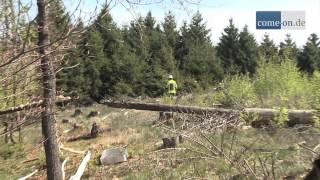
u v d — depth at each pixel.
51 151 11.34
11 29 3.60
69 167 14.31
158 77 47.41
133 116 21.81
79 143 17.89
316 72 12.59
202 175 9.78
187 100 17.72
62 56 4.13
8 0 3.58
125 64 46.41
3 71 3.69
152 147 14.12
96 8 3.30
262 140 10.20
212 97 15.93
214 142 9.23
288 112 11.30
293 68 14.56
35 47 3.40
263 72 14.59
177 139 12.59
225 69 58.91
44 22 3.47
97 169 13.31
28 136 17.81
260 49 61.84
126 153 13.70
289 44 62.72
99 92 45.50
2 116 5.34
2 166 14.25
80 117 27.22
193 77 52.47
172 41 57.84
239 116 10.41
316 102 11.45
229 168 9.56
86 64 43.69
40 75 4.20
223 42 62.94
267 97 14.01
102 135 18.48
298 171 8.72
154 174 10.84
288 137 10.37
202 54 53.47
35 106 5.33
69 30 3.35
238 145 9.77
